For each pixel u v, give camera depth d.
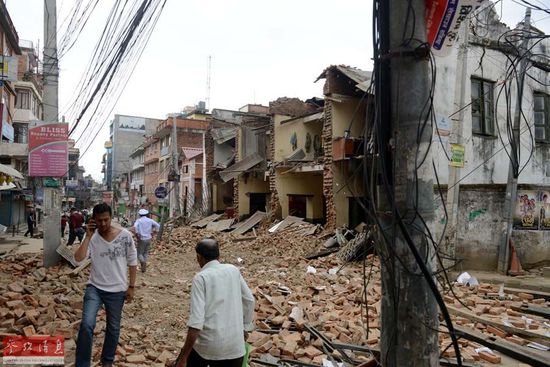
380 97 2.84
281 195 19.84
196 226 24.83
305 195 20.08
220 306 3.20
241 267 12.44
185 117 45.91
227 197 27.98
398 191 2.75
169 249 16.45
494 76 13.09
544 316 7.34
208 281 3.22
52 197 10.48
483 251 11.06
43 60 10.66
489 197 11.13
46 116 10.62
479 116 12.95
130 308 7.15
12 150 24.69
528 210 11.60
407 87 2.75
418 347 2.66
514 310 7.63
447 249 10.48
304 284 9.52
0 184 17.95
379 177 3.00
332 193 15.51
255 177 23.36
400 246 2.73
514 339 5.93
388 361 2.76
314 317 6.55
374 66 2.88
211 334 3.15
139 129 66.06
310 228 16.28
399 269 2.73
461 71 10.52
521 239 11.37
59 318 6.21
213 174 27.12
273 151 20.52
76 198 69.25
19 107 28.83
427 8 2.91
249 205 23.75
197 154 32.62
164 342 5.61
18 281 8.53
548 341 5.86
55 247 10.41
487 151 12.89
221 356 3.16
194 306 3.11
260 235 18.48
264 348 5.34
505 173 13.31
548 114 14.72
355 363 5.00
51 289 7.96
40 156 10.39
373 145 2.98
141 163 54.12
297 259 12.88
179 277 10.91
